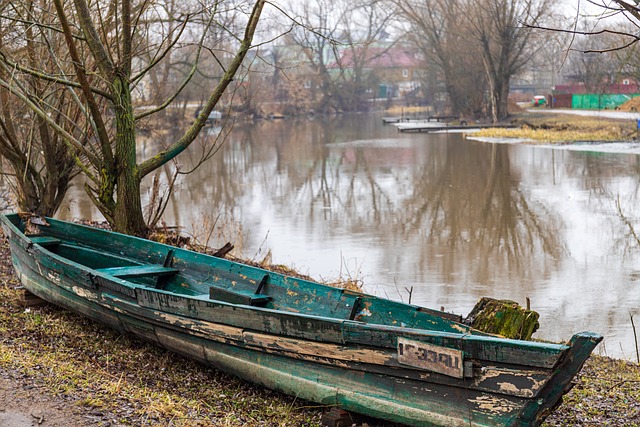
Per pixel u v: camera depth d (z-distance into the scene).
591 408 6.60
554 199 22.17
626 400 6.84
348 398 6.14
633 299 12.49
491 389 5.31
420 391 5.71
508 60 55.28
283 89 80.38
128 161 11.30
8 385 6.16
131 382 6.93
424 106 95.25
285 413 6.48
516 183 25.58
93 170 15.38
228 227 17.67
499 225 18.75
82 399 6.02
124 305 7.86
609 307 12.12
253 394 6.98
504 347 5.17
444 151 37.47
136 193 11.43
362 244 16.91
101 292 8.16
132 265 9.43
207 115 11.75
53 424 5.50
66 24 9.72
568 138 40.88
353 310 7.17
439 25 64.69
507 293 13.07
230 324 6.85
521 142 40.69
